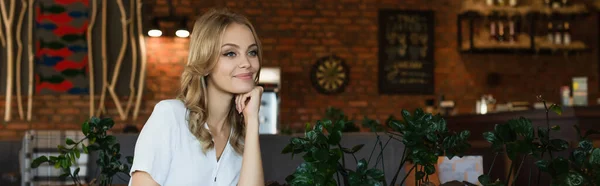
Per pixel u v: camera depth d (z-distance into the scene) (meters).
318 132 1.77
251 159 1.83
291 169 2.86
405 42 7.69
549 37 7.60
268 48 7.53
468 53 7.73
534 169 3.04
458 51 7.75
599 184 1.71
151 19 6.82
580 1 7.78
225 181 1.88
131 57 7.20
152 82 7.25
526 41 7.52
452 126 5.66
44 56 7.08
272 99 7.16
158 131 1.79
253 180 1.81
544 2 7.59
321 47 7.61
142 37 7.20
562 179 1.71
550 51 7.62
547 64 7.87
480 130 4.94
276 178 2.84
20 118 7.04
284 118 7.51
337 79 7.59
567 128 3.76
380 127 3.46
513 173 3.15
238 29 1.85
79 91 7.11
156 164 1.77
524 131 1.82
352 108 7.62
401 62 7.68
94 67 7.14
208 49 1.82
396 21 7.68
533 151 1.82
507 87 7.82
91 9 7.15
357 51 7.65
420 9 7.74
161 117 1.81
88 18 7.14
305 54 7.58
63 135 3.59
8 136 7.00
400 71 7.68
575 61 7.88
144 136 1.79
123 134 2.98
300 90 7.55
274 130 7.11
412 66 7.69
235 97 1.92
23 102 7.04
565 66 7.88
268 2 7.55
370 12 7.68
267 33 7.53
